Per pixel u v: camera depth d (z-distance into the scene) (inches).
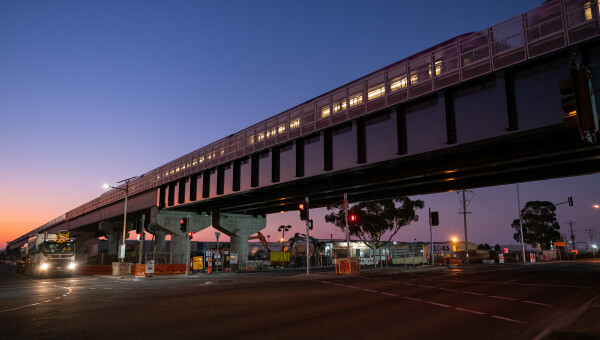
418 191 1443.2
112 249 3868.1
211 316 434.3
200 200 1667.1
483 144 810.8
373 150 986.1
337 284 862.5
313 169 1141.7
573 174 1059.3
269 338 325.7
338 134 1086.4
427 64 877.8
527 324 384.2
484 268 1675.7
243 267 2028.8
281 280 1040.2
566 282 879.7
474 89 807.7
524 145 855.1
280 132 1259.8
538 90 717.9
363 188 1374.3
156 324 388.8
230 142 1494.8
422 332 347.9
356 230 2306.8
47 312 482.0
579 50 664.4
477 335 335.3
